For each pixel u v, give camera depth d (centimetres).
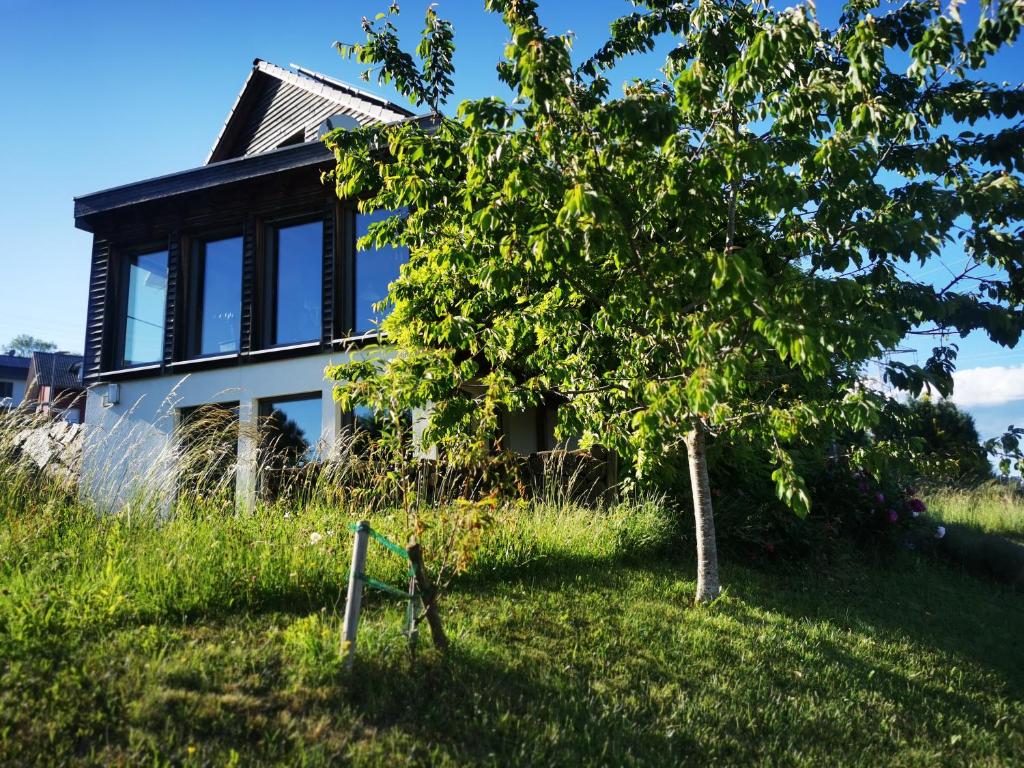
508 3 532
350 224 1123
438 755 339
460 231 582
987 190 489
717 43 528
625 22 622
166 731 320
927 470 576
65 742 304
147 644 396
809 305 452
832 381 572
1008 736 478
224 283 1195
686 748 392
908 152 566
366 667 396
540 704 398
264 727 335
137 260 1263
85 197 1227
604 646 488
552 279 550
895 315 533
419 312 650
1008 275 536
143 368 1184
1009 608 863
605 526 748
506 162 469
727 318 459
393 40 607
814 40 500
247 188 1151
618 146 484
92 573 480
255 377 1114
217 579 494
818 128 519
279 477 738
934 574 954
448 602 538
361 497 673
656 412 463
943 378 535
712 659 496
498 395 569
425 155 534
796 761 398
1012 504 1609
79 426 698
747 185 532
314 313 1124
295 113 1367
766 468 852
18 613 407
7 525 558
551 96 457
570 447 1166
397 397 545
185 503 616
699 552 622
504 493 597
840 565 854
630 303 513
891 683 520
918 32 544
